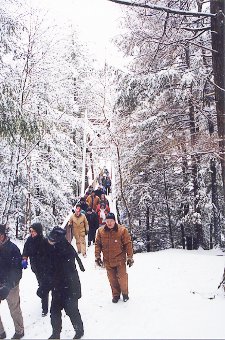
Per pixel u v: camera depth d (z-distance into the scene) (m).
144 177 24.34
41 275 7.73
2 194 18.45
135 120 21.09
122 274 8.26
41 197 23.64
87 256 13.65
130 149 21.34
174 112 19.50
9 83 14.02
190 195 21.56
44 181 22.42
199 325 6.72
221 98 9.43
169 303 8.04
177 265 12.30
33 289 9.73
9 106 13.59
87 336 6.45
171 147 17.41
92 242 16.95
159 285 9.66
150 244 28.06
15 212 20.78
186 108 19.19
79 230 13.55
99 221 17.22
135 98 17.23
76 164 29.03
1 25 14.68
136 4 8.29
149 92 16.83
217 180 21.80
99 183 32.00
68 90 29.14
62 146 24.02
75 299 6.54
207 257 14.10
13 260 6.61
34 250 7.62
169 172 23.67
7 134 13.86
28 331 7.09
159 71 16.59
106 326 6.85
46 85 19.98
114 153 23.25
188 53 17.36
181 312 7.44
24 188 20.14
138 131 20.50
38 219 22.45
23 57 16.84
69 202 26.78
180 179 24.73
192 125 19.53
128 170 21.16
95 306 8.12
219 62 9.28
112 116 21.69
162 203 25.66
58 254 6.54
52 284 6.57
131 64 18.00
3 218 17.98
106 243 8.25
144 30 14.18
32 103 18.12
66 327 7.19
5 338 6.88
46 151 22.48
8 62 15.88
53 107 22.73
